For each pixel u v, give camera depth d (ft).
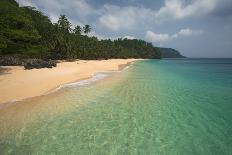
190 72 149.38
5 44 93.50
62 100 54.80
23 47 129.08
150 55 599.16
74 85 75.82
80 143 32.35
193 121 42.34
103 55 347.97
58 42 207.31
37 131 35.81
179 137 35.06
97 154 29.37
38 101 52.49
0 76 81.10
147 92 68.59
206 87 79.66
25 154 28.89
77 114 44.91
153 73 132.98
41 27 201.26
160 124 40.60
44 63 123.13
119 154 29.50
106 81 88.94
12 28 115.65
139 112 47.55
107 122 41.04
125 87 76.28
